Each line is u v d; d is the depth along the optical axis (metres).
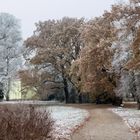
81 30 57.28
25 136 10.14
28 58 66.50
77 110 40.19
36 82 64.75
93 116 29.75
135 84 41.03
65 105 53.72
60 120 24.94
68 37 64.50
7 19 66.88
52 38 65.00
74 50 64.69
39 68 65.31
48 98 72.25
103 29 47.28
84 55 48.25
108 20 37.03
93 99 60.91
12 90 66.19
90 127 20.64
